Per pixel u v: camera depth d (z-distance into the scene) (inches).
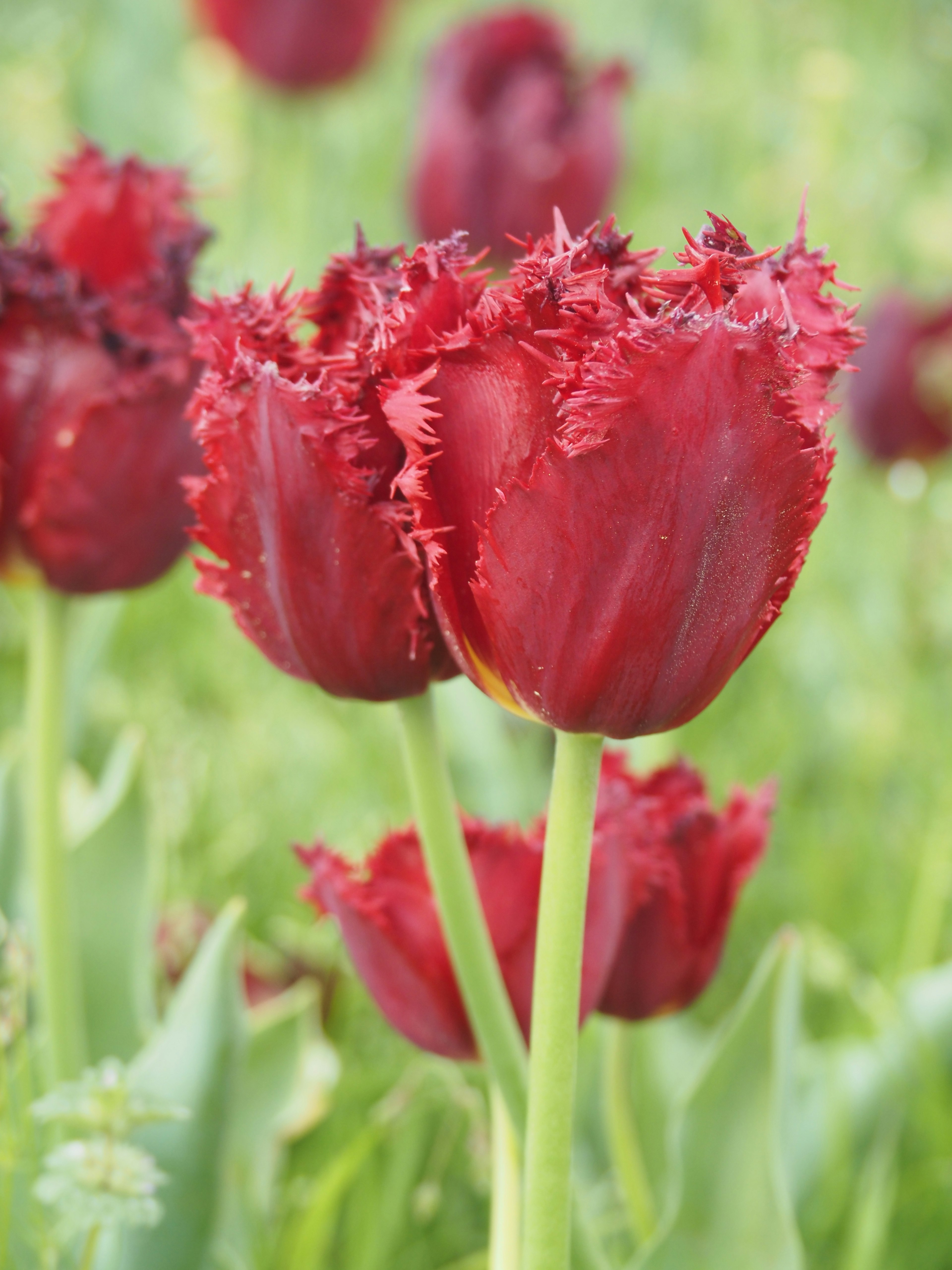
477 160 61.0
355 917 27.2
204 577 25.9
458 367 24.4
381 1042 41.9
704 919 28.9
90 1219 27.0
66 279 28.7
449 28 77.2
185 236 29.3
